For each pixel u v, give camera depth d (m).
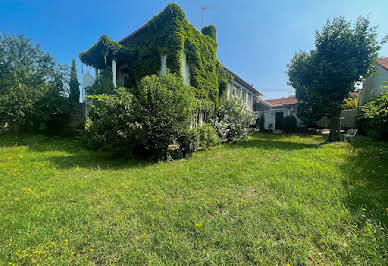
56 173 4.16
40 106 9.54
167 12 7.77
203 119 9.54
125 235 1.87
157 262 1.51
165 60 8.17
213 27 10.88
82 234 1.89
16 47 10.36
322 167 4.16
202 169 4.31
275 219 2.09
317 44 8.48
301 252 1.58
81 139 8.17
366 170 3.93
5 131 9.48
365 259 1.49
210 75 9.76
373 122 8.60
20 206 2.51
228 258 1.55
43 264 1.50
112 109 5.23
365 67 7.61
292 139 10.34
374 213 2.15
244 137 9.70
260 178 3.51
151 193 2.96
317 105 12.80
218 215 2.24
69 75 12.20
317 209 2.31
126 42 9.88
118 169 4.55
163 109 5.21
